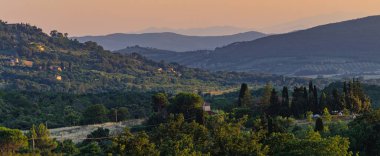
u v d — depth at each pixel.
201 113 125.75
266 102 169.88
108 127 170.75
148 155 85.38
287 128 131.88
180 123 102.06
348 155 89.31
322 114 161.50
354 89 174.00
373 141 110.19
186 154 85.31
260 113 163.62
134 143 87.12
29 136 135.12
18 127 183.12
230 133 94.38
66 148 129.12
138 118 197.50
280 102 168.25
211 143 94.12
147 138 91.88
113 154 88.94
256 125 113.50
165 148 89.69
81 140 150.75
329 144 84.94
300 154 85.12
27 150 123.44
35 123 187.62
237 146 88.38
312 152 84.75
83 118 191.12
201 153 87.06
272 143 91.06
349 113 161.00
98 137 146.00
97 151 120.25
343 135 112.81
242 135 94.00
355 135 112.38
